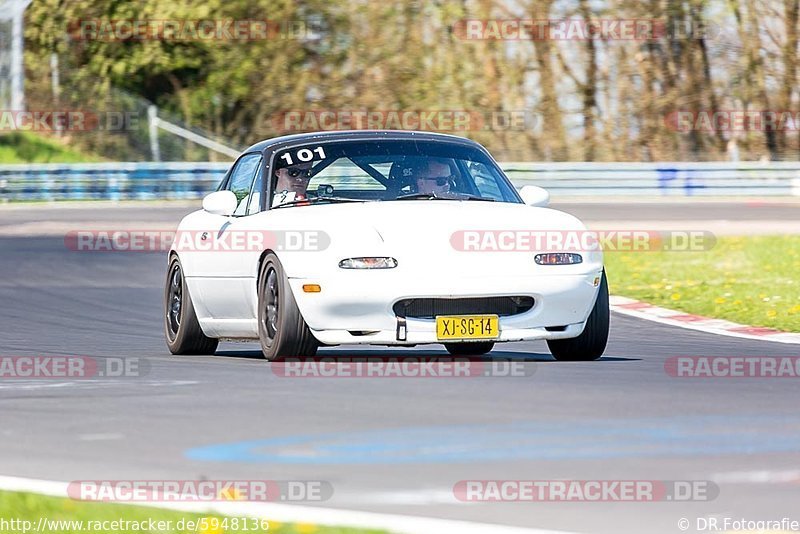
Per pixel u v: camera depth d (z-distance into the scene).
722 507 16.00
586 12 158.62
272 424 22.28
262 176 33.81
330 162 33.50
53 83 170.75
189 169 144.75
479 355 34.94
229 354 36.25
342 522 15.02
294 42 169.50
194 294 35.06
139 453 19.92
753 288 56.62
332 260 29.47
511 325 29.56
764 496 16.55
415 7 164.50
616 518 15.49
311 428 21.80
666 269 67.75
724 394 25.88
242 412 23.70
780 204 130.88
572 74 158.38
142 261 75.62
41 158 160.50
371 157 33.59
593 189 142.88
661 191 143.12
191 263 35.06
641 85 158.12
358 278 29.14
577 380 27.92
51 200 141.62
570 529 15.02
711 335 41.19
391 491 16.89
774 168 143.25
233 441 20.75
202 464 18.91
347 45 167.25
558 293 29.83
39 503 16.39
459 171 33.62
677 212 116.69
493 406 24.05
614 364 31.19
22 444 20.95
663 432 21.22
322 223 30.38
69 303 55.00
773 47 158.50
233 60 171.00
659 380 28.06
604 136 158.12
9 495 16.84
